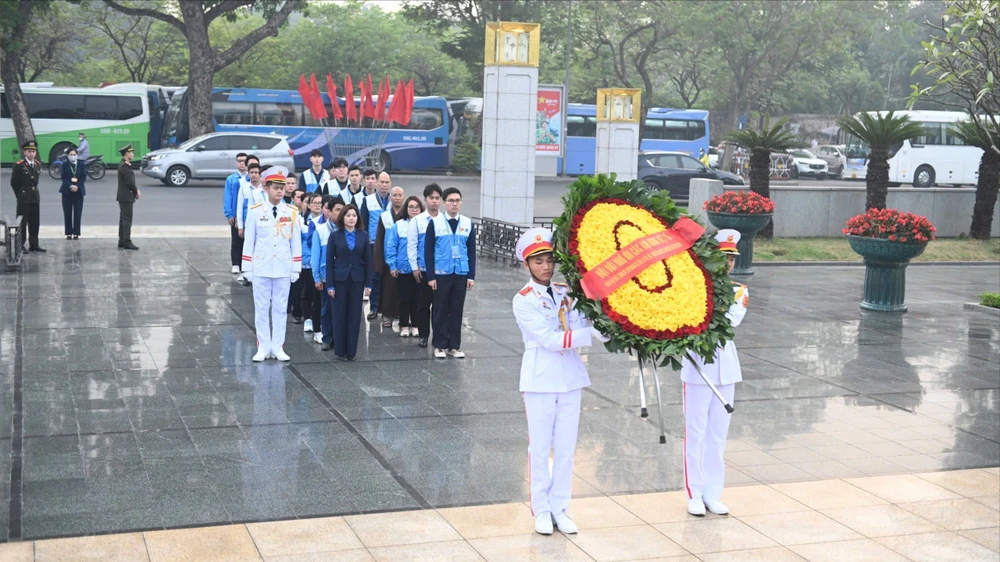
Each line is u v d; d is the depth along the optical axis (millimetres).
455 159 42406
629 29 47094
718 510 6445
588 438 8000
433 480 6938
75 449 7363
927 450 8008
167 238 19797
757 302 15242
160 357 10305
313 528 6012
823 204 22359
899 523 6402
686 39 48031
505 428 8227
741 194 17891
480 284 15820
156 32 54094
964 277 19062
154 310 12703
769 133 20828
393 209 11977
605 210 5973
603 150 27391
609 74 51938
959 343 12367
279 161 33438
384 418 8422
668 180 33281
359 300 10422
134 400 8703
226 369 9930
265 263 10141
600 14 45531
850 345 12094
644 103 46312
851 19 45375
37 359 10055
